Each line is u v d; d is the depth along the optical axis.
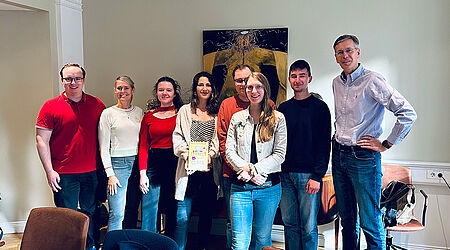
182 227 3.52
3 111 4.26
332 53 3.81
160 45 4.30
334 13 3.79
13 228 4.41
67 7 4.18
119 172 3.54
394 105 2.76
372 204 2.92
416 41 3.61
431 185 3.69
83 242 2.21
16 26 4.09
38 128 3.34
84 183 3.49
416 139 3.69
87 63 4.50
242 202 2.98
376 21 3.69
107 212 4.30
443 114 3.60
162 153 3.54
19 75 4.17
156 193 3.59
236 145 3.00
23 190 4.38
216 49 4.09
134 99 4.41
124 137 3.52
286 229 3.19
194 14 4.17
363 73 2.88
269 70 3.96
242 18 4.03
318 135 2.98
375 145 2.83
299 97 3.04
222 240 4.18
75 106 3.40
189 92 4.25
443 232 3.71
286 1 3.90
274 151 2.96
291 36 3.91
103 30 4.43
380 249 2.96
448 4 3.50
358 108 2.87
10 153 4.33
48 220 2.34
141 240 2.01
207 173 3.60
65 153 3.40
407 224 3.44
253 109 2.98
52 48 4.09
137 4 4.32
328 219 3.56
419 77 3.63
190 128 3.38
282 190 3.12
